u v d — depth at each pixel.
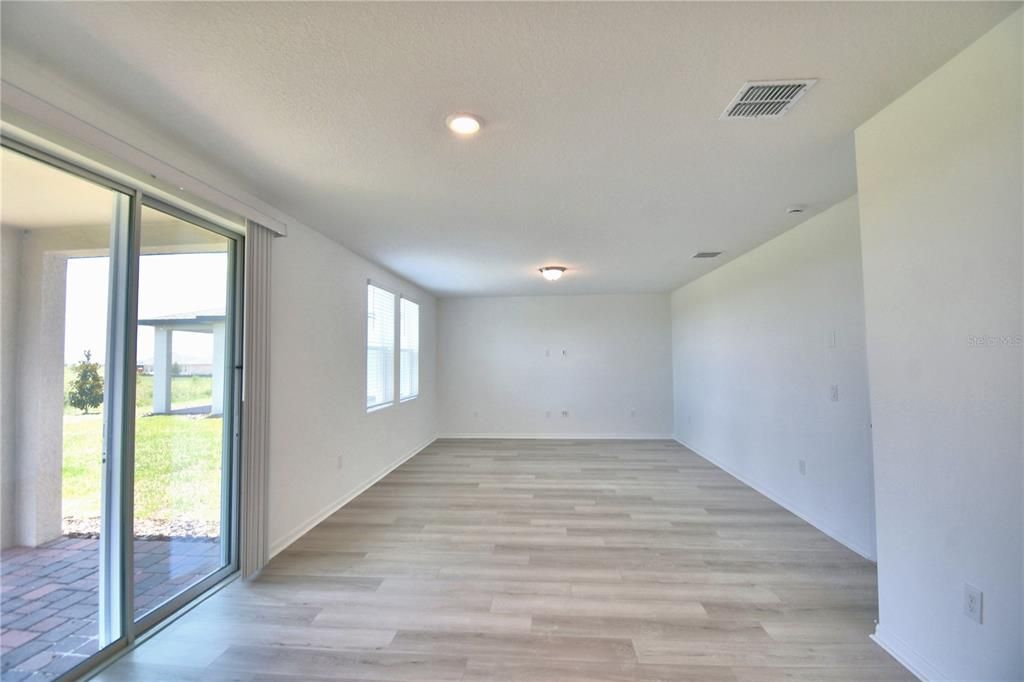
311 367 3.81
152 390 2.44
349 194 3.01
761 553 3.27
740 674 2.02
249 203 2.91
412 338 6.83
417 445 6.91
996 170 1.57
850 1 1.41
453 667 2.08
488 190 2.97
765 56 1.67
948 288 1.77
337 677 2.02
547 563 3.13
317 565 3.11
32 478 1.97
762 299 4.63
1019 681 1.55
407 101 1.94
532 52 1.63
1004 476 1.58
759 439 4.78
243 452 2.88
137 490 2.34
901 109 1.95
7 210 1.88
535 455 6.60
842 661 2.10
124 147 2.03
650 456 6.51
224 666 2.09
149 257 2.42
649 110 2.03
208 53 1.62
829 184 2.94
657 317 7.89
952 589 1.78
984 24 1.53
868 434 3.19
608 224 3.77
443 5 1.40
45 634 1.98
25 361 1.94
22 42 1.55
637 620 2.44
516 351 8.06
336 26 1.49
